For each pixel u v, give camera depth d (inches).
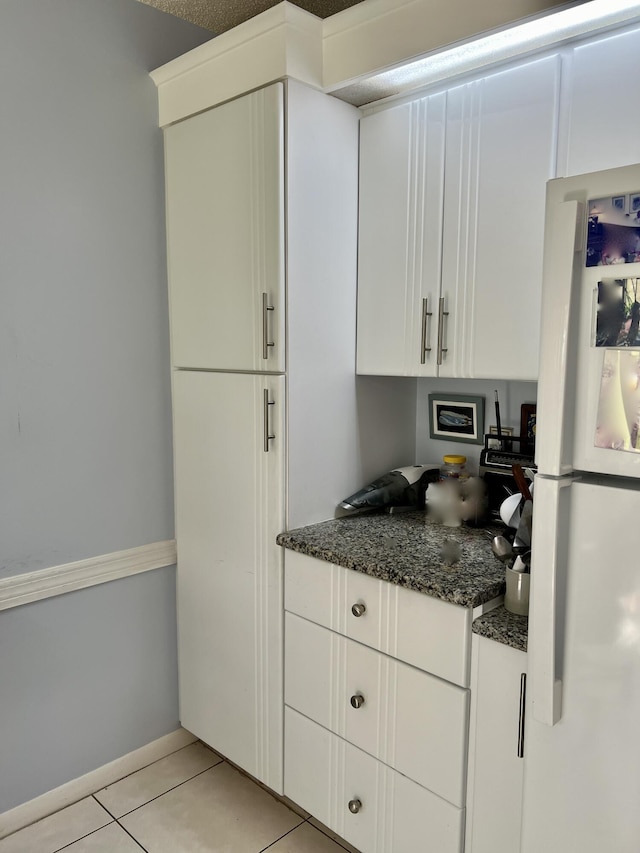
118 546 82.4
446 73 65.9
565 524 45.3
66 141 73.0
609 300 42.1
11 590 72.9
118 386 80.5
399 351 74.2
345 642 67.4
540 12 53.9
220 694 83.7
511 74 62.0
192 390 81.9
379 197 74.6
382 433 84.7
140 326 82.0
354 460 81.0
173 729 91.7
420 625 60.1
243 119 70.6
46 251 72.5
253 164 70.1
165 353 85.2
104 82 75.7
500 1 56.0
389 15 63.6
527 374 62.8
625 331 41.6
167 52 81.4
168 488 87.3
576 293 43.6
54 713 78.5
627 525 42.4
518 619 55.8
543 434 45.0
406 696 62.1
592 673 45.1
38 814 77.6
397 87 69.9
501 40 58.4
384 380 83.9
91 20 73.9
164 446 86.4
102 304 78.0
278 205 68.2
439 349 69.8
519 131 61.7
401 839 64.1
